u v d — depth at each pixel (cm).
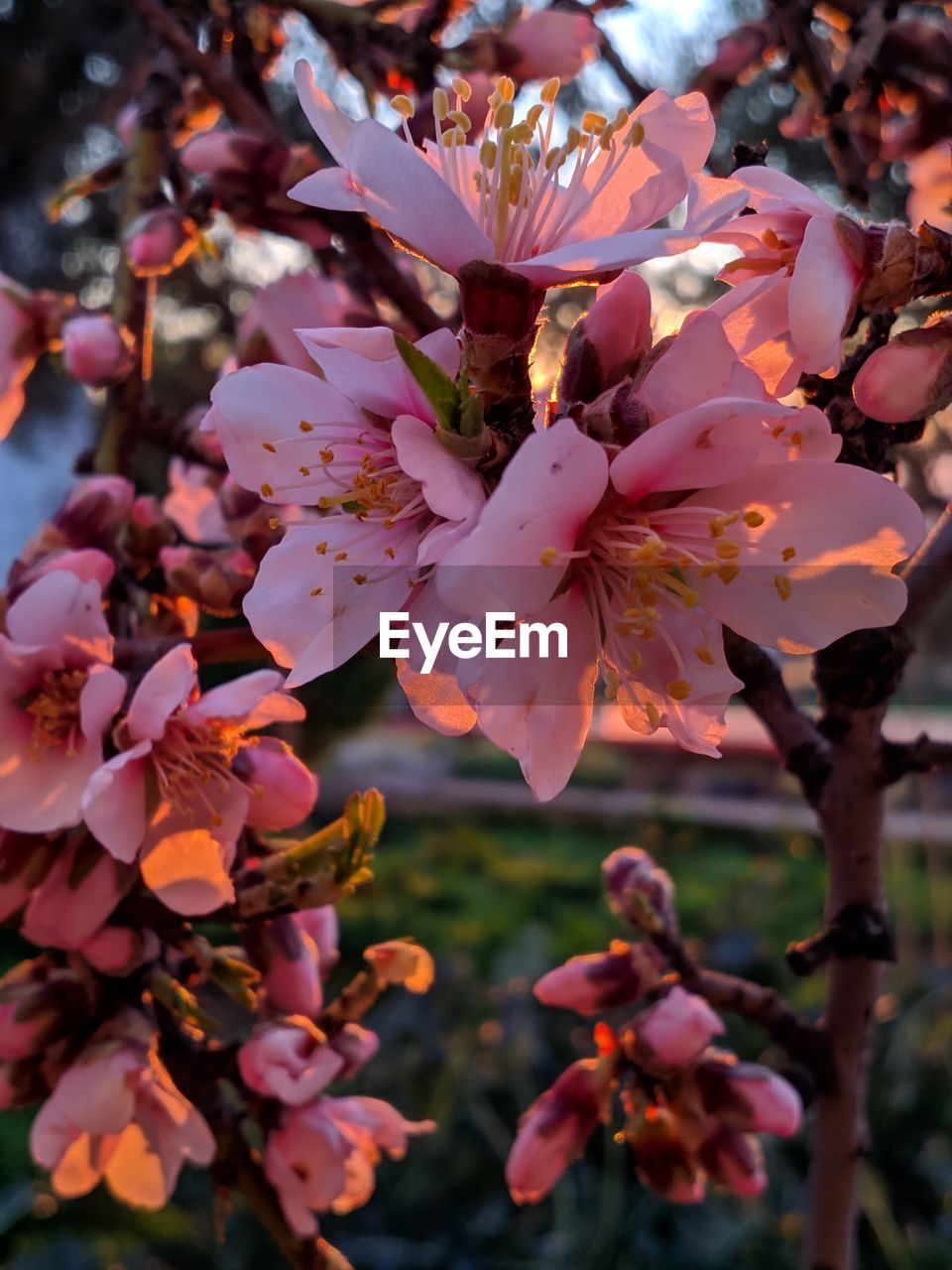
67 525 16
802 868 90
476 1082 55
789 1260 45
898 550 10
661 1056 15
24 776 13
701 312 9
